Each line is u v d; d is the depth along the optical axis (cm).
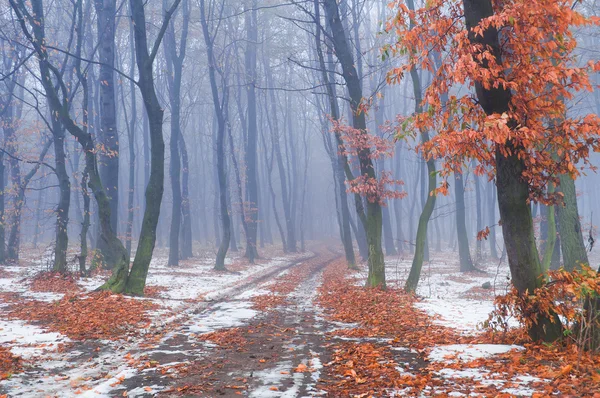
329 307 1481
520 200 788
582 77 752
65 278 1925
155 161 1706
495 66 746
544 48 786
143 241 1692
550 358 699
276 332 1046
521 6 710
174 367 734
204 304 1567
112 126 2516
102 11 2792
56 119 2222
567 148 781
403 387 598
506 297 807
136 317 1214
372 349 820
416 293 1866
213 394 596
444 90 795
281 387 621
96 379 687
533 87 786
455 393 560
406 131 886
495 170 818
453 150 768
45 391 628
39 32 1906
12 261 2764
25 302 1446
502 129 666
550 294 744
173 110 3353
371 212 1828
